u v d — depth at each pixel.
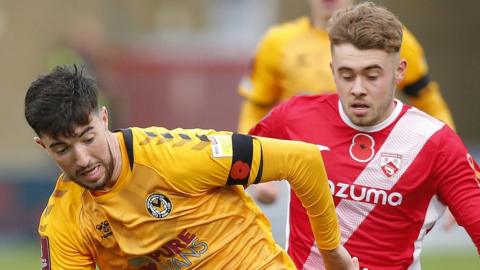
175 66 57.84
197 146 13.80
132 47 63.00
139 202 13.78
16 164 51.28
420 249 15.91
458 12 71.00
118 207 13.82
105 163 13.27
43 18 65.56
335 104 16.02
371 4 15.50
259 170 13.93
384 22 14.95
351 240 15.76
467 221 15.07
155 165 13.70
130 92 57.50
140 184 13.73
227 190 14.30
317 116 16.09
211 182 13.88
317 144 15.91
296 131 16.16
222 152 13.78
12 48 65.19
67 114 12.77
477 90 70.62
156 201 13.80
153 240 14.01
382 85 15.04
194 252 14.20
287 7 70.69
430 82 22.19
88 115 12.92
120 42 65.94
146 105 57.62
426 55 71.00
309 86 22.70
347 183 15.69
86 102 12.97
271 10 71.69
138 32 69.12
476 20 70.75
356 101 15.09
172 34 70.19
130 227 13.90
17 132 64.75
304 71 22.78
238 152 13.84
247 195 14.64
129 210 13.83
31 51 65.44
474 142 70.50
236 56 58.50
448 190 15.33
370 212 15.66
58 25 65.75
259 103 23.78
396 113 15.65
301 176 14.11
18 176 44.69
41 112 12.84
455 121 70.75
